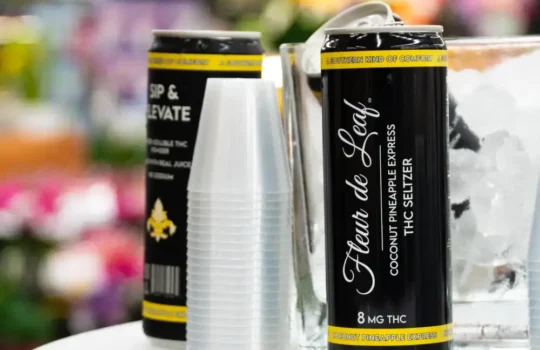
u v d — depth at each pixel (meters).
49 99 2.16
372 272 0.56
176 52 0.68
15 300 1.68
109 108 2.14
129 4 2.19
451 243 0.63
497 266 0.65
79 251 1.69
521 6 1.84
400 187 0.56
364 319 0.56
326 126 0.57
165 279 0.69
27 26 2.19
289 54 0.66
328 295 0.58
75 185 1.74
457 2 1.78
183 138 0.68
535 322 0.57
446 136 0.57
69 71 2.17
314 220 0.66
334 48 0.57
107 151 2.09
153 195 0.70
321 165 0.66
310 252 0.66
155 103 0.69
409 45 0.55
